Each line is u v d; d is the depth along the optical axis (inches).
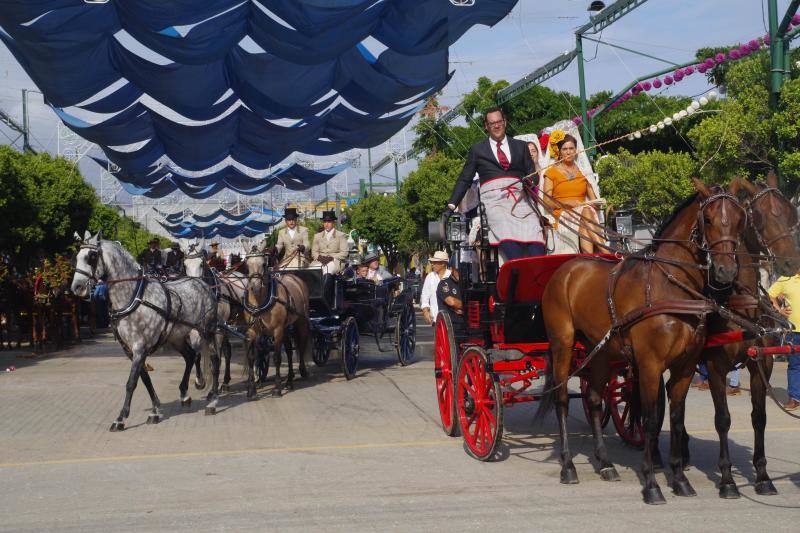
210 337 440.8
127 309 387.5
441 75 555.5
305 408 430.3
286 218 587.2
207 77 535.2
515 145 326.0
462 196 326.3
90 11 429.1
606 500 241.9
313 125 649.0
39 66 475.5
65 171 1278.3
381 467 290.0
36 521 230.7
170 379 568.1
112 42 479.2
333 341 561.0
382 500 244.8
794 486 255.6
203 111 581.9
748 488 253.9
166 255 595.5
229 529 218.7
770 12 556.4
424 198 1620.3
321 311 555.5
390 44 510.9
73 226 1278.3
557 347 277.9
